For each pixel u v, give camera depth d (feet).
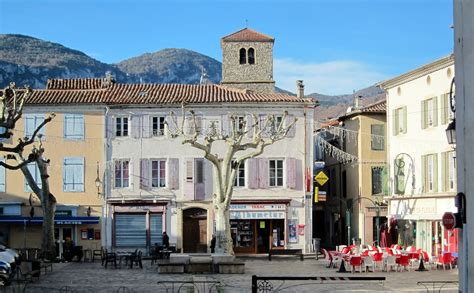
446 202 145.79
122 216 174.60
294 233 174.91
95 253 164.14
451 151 144.87
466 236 54.80
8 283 100.07
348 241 179.42
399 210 168.04
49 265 129.70
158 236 174.19
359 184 186.50
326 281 112.98
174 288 101.24
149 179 174.91
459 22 55.62
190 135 174.19
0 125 113.29
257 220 175.22
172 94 180.14
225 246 146.30
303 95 181.68
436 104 151.02
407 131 164.45
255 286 83.25
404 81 164.96
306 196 175.32
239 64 244.83
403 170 166.09
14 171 173.17
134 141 175.22
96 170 174.50
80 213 173.99
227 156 149.59
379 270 129.90
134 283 108.58
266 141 165.78
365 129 186.91
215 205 148.25
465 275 54.90
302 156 175.94
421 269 129.70
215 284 103.81
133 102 174.60
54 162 173.99
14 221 170.19
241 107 175.22
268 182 175.22
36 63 594.65
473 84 53.21
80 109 174.91
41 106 173.47
